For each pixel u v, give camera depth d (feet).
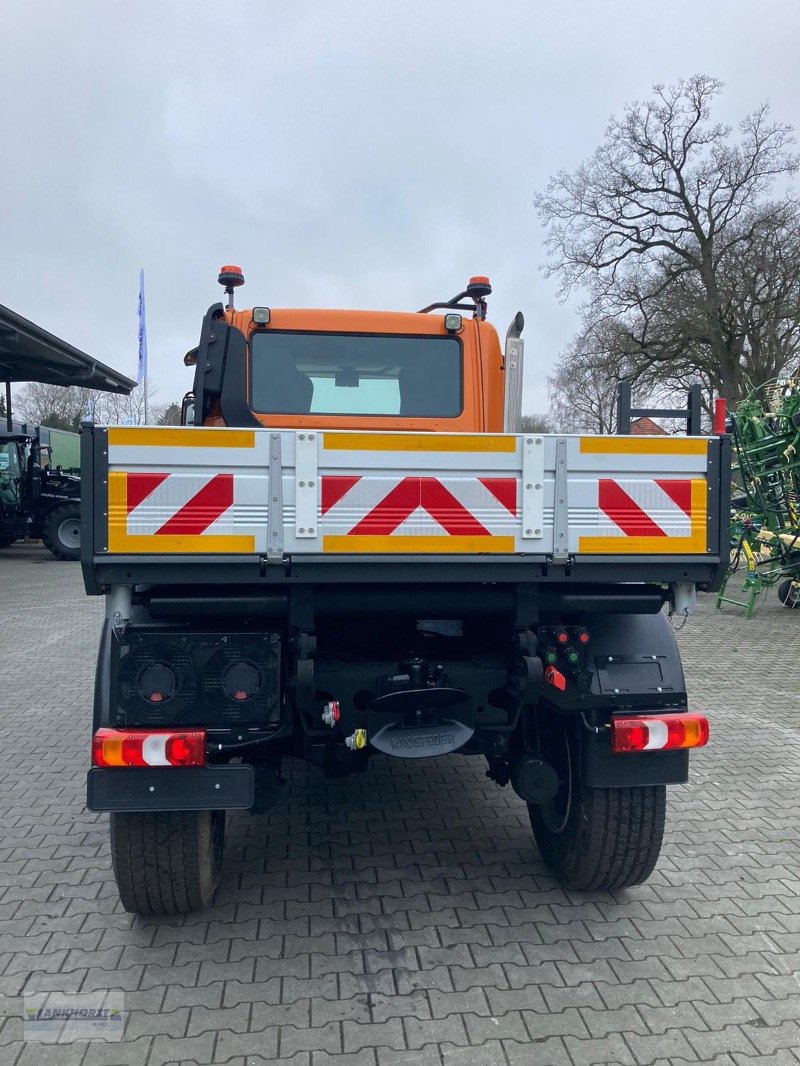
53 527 58.18
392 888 11.25
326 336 13.37
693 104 83.10
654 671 10.09
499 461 8.98
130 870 9.59
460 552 8.98
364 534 8.82
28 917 10.37
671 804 14.35
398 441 8.82
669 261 86.84
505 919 10.42
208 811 9.84
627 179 85.56
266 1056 7.84
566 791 10.94
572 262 90.02
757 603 38.37
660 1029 8.27
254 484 8.63
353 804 14.38
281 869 11.82
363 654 10.57
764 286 84.17
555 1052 7.92
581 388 99.91
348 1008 8.56
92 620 33.76
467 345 13.62
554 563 9.14
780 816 13.85
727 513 9.44
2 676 23.88
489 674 10.17
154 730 8.97
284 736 9.37
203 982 8.99
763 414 34.65
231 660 9.05
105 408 145.38
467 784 15.40
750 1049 7.99
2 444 58.75
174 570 8.68
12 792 14.69
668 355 85.40
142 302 60.54
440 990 8.89
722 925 10.30
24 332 62.64
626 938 9.98
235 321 13.23
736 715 19.94
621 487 9.22
